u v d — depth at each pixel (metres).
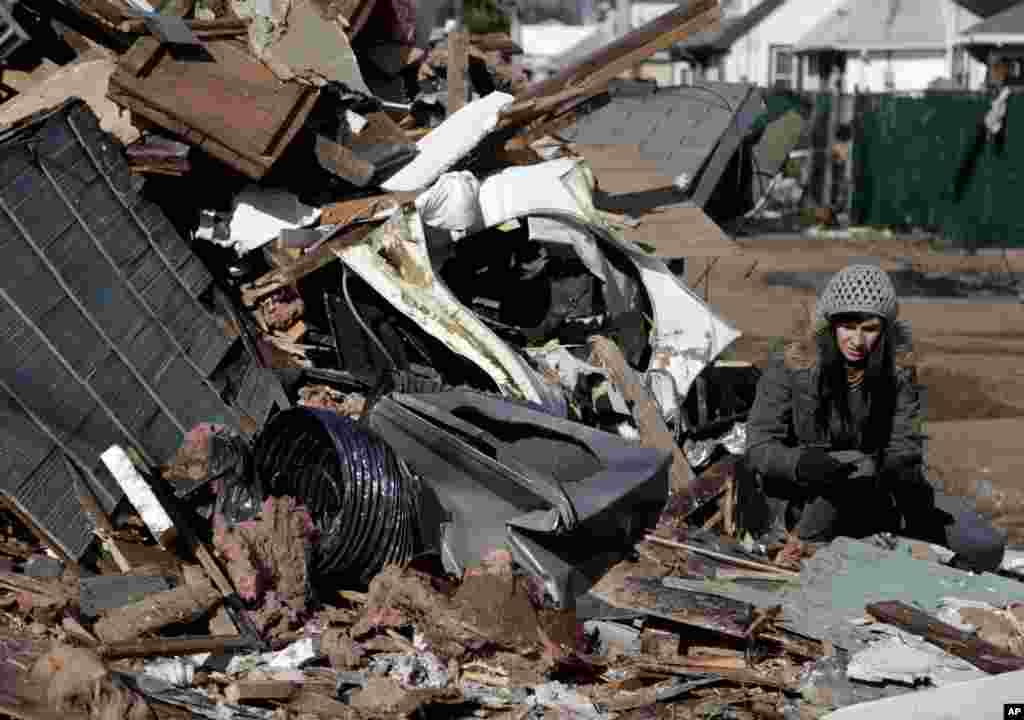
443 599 4.88
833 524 5.78
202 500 5.62
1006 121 24.78
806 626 4.89
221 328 6.57
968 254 24.16
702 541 5.64
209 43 7.30
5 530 5.27
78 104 6.31
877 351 5.49
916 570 5.39
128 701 4.09
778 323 15.51
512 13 54.53
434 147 7.88
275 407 6.61
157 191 7.09
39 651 4.39
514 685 4.64
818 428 5.70
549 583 5.05
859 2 38.44
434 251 7.04
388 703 4.32
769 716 4.41
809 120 28.02
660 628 4.99
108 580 4.93
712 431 7.26
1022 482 8.91
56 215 5.88
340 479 5.37
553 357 6.80
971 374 12.80
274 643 4.78
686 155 10.23
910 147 26.56
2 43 7.18
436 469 5.34
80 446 5.38
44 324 5.55
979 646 4.66
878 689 4.50
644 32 8.34
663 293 7.25
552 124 8.23
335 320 6.89
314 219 7.36
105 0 7.21
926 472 8.88
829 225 27.31
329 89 7.55
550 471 5.54
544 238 7.37
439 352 6.76
